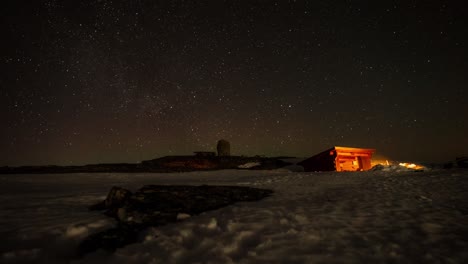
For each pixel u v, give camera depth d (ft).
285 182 36.37
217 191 22.95
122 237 11.57
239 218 14.55
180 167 78.54
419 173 40.42
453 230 11.84
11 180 45.55
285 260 9.05
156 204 16.98
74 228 12.47
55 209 17.49
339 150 65.51
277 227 12.80
